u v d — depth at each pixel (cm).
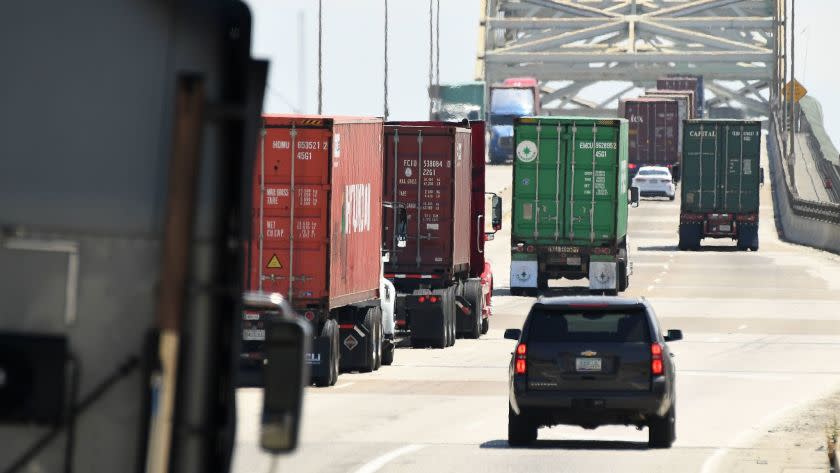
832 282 17412
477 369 9469
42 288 1864
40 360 1864
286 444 1852
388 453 5944
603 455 5978
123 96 1888
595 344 6091
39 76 1850
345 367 9081
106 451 1875
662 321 12925
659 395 6044
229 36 1923
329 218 8200
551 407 6081
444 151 10950
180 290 1888
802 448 6228
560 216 15150
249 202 1925
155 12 1888
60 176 1864
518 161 15188
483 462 5738
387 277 10950
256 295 1961
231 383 1914
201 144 1888
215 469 1905
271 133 8206
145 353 1880
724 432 6750
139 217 1888
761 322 12875
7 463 1862
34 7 1844
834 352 10575
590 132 15025
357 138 8800
